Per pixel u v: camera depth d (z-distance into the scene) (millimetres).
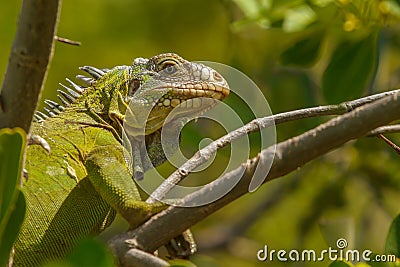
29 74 8742
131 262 9156
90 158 11523
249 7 17016
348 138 8820
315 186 21188
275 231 21984
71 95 12836
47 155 11547
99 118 12234
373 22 15984
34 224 11055
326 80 16016
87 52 22828
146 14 23375
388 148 19109
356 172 20062
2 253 8211
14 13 22375
